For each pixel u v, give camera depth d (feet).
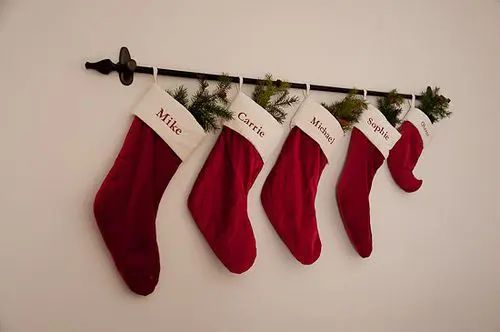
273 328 3.96
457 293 5.34
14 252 2.94
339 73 4.32
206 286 3.61
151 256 3.15
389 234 4.76
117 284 3.24
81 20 3.12
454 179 5.30
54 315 3.06
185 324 3.53
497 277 5.59
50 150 3.05
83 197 3.15
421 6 4.89
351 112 4.10
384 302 4.73
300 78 4.08
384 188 4.70
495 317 5.60
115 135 3.24
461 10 5.24
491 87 5.57
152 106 3.21
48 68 3.02
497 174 5.56
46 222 3.04
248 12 3.79
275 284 3.96
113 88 3.22
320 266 4.23
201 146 3.59
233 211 3.43
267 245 3.91
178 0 3.47
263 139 3.57
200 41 3.58
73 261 3.11
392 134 4.39
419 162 5.00
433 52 5.02
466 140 5.38
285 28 3.98
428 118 4.75
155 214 3.27
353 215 4.24
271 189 3.85
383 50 4.62
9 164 2.93
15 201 2.95
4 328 2.92
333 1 4.25
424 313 5.07
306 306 4.15
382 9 4.59
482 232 5.56
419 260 5.01
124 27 3.27
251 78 3.79
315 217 3.92
